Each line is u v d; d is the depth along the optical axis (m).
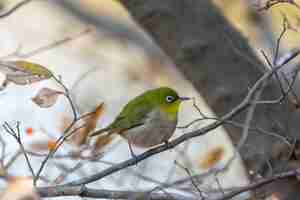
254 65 11.25
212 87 11.40
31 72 9.64
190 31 11.48
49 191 9.12
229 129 11.26
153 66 21.86
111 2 23.09
